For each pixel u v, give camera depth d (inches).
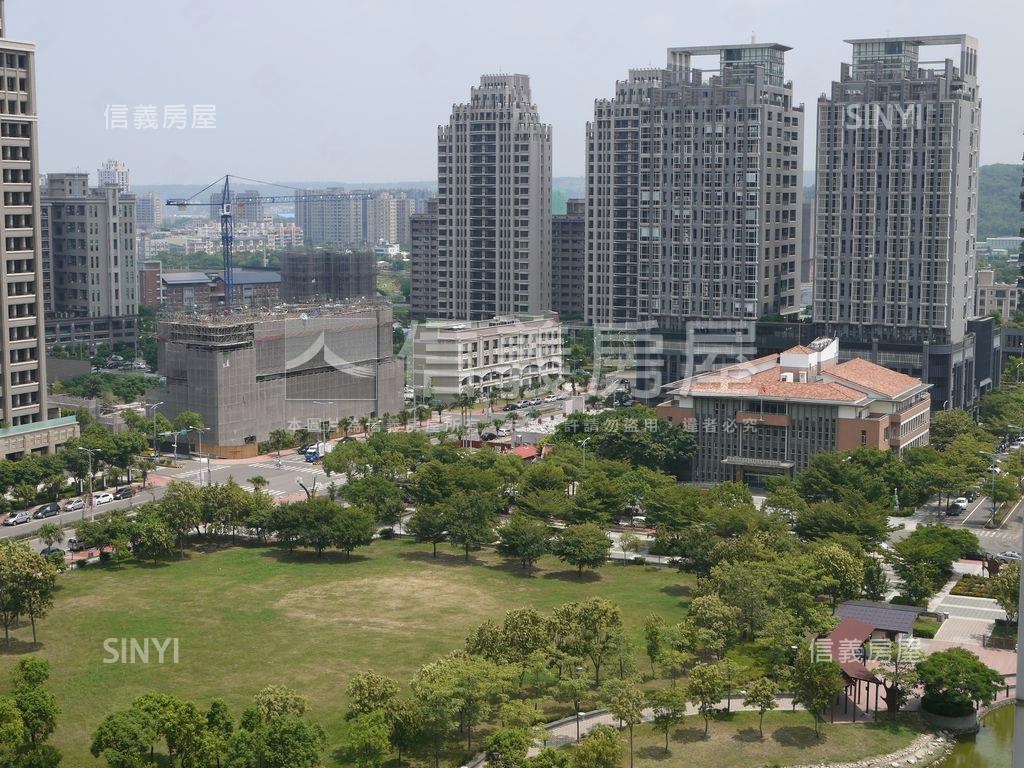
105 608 7293.3
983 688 5733.3
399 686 5762.8
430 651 6530.5
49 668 5708.7
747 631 6476.4
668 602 7445.9
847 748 5472.4
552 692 5600.4
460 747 5408.5
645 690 5944.9
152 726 4913.9
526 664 5703.7
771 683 5585.6
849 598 7096.5
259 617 7135.8
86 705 5797.2
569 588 7805.1
